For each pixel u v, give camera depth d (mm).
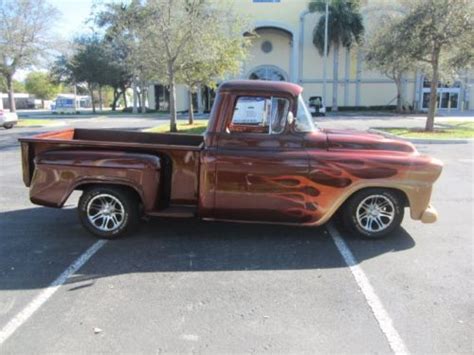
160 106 47000
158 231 5648
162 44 17328
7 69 24375
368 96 43219
